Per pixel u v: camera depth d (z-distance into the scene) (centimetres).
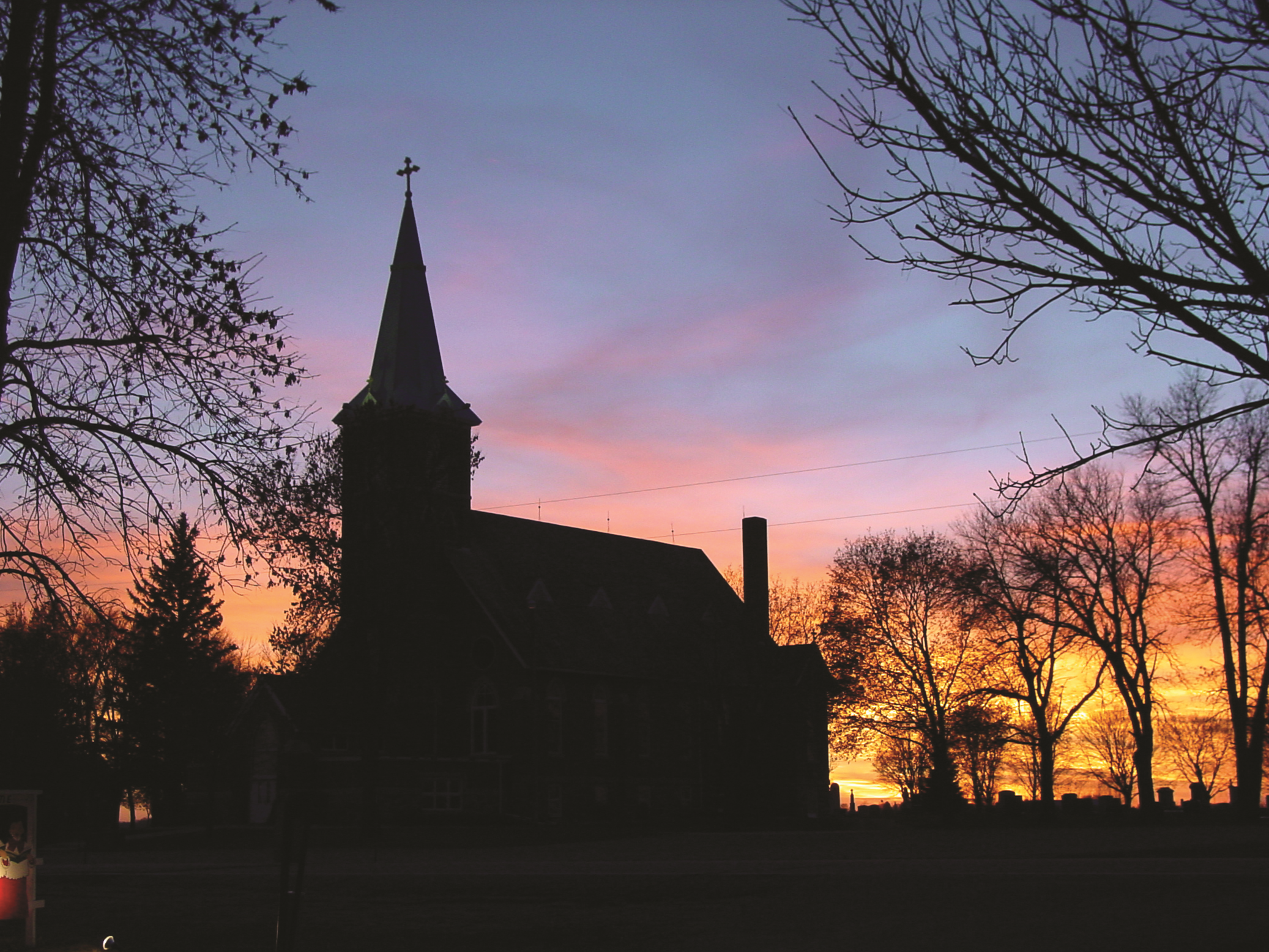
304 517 1770
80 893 2767
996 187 1052
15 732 3988
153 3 1519
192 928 2086
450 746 7019
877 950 1697
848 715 6781
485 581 7306
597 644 7500
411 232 7756
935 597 6306
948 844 4334
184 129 1611
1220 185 1033
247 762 6812
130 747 5916
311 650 5444
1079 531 5762
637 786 7344
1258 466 5222
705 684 7488
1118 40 1000
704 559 9375
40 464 1658
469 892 2652
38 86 1579
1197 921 1809
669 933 1942
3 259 1534
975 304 1134
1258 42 961
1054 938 1719
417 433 5653
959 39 1059
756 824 6850
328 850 4672
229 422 1705
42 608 1750
